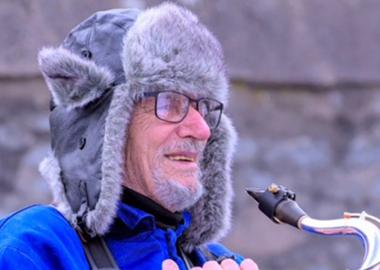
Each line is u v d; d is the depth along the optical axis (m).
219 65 6.34
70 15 13.70
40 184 13.70
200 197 6.58
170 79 6.07
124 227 6.11
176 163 6.13
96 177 5.91
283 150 15.47
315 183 15.56
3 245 5.72
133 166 6.15
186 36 6.16
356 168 15.79
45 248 5.77
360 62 16.02
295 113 15.65
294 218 6.27
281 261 14.77
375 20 16.20
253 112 15.37
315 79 15.70
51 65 6.03
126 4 13.68
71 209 6.05
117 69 6.07
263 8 15.46
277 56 15.48
